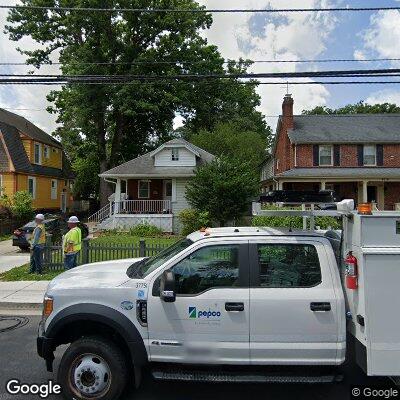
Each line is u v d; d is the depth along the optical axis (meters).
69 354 4.29
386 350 3.85
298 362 4.10
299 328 4.10
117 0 30.41
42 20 31.36
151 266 4.68
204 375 4.15
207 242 4.36
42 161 33.25
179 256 4.34
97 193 42.03
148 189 27.45
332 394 4.66
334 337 4.09
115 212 24.73
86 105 30.80
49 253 11.98
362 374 4.97
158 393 4.69
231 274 4.28
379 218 3.95
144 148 38.34
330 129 29.17
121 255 11.62
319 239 4.34
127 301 4.25
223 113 42.28
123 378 4.28
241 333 4.13
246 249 4.32
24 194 25.45
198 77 11.21
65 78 11.47
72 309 4.26
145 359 4.20
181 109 34.91
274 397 4.60
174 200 24.92
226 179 19.81
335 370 4.22
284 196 4.78
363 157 27.89
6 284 10.45
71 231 10.48
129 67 31.95
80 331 4.57
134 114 30.16
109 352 4.26
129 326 4.20
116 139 34.41
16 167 27.64
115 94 30.30
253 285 4.22
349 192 27.80
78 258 11.59
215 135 34.69
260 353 4.12
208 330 4.15
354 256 4.07
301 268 4.28
